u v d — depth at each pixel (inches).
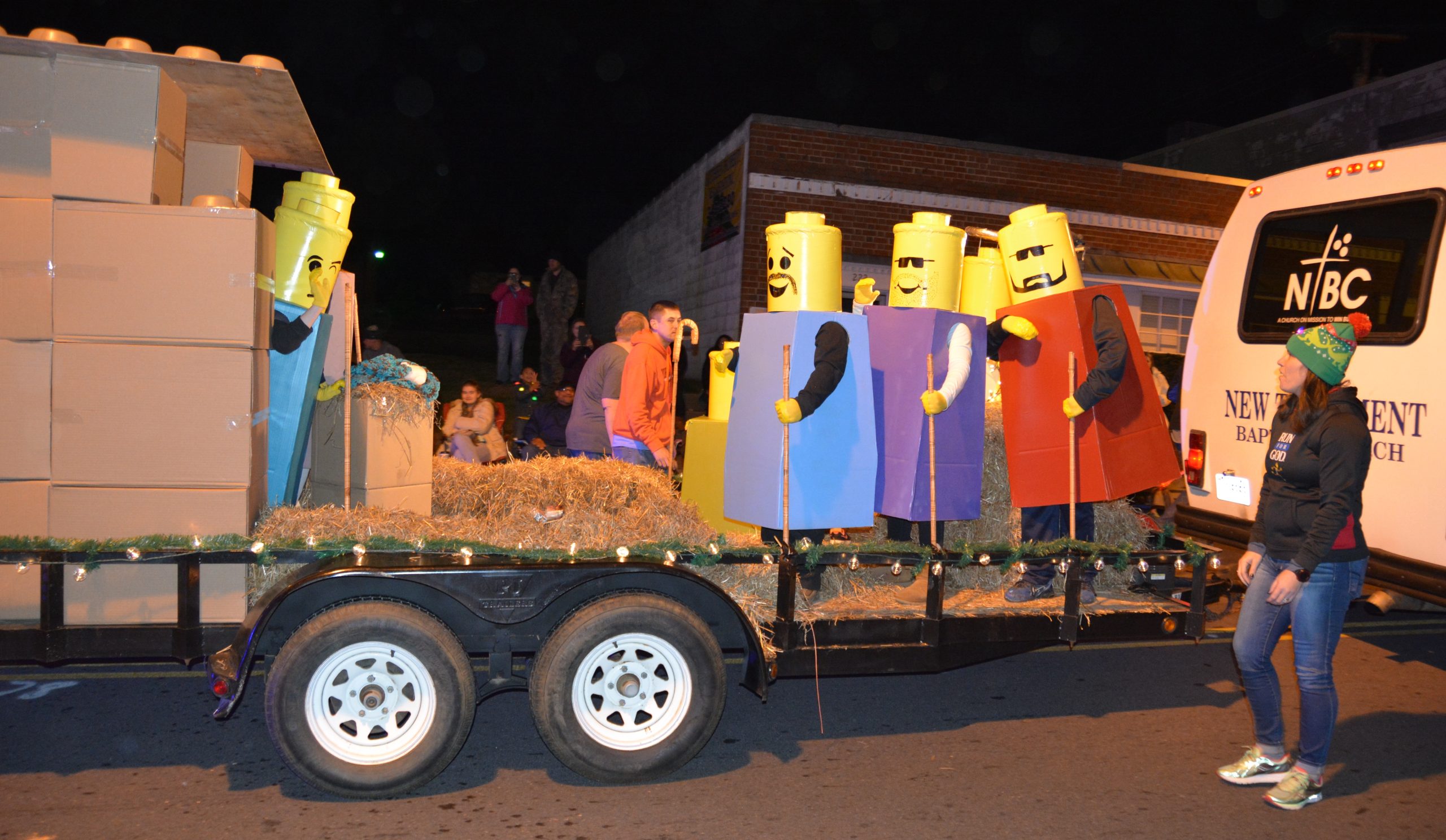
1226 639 237.8
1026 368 183.5
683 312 700.7
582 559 143.3
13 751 152.4
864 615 160.2
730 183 571.5
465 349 926.4
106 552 136.6
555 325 644.1
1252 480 235.3
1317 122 680.4
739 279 545.3
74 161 140.6
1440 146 201.0
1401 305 202.1
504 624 140.4
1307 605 142.5
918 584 183.9
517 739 164.1
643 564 144.0
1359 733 175.6
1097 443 179.8
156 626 141.3
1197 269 583.5
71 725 163.3
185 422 142.2
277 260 163.9
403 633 135.0
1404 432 198.5
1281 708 153.4
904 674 206.1
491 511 174.4
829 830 133.3
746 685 155.0
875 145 542.6
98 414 140.7
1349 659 222.7
